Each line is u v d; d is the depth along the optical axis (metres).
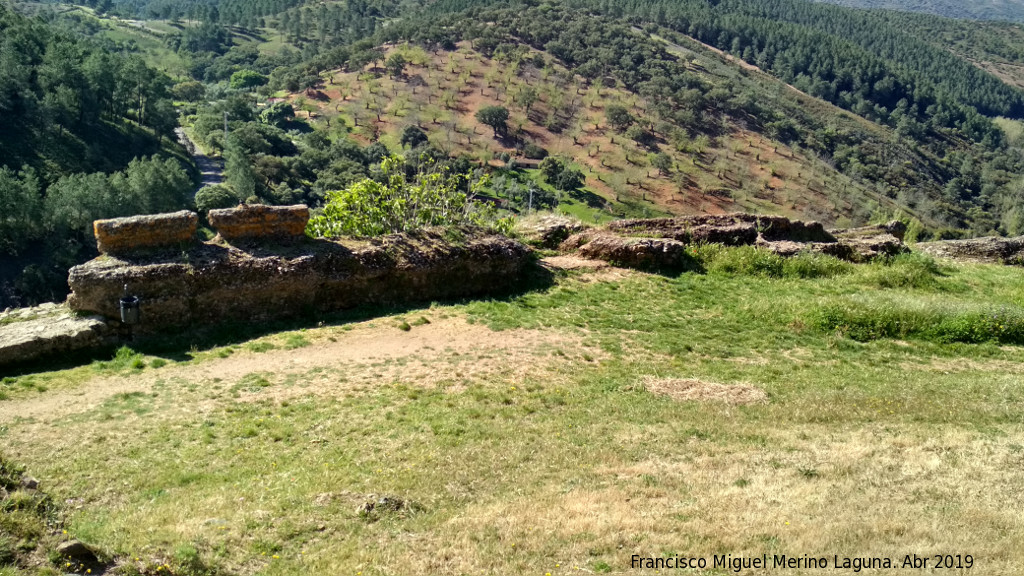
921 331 18.77
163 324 15.56
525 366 14.88
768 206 127.81
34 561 7.04
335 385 13.43
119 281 15.08
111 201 71.00
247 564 7.74
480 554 7.88
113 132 97.69
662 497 9.30
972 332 18.62
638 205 122.00
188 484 9.74
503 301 19.23
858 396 13.81
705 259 23.94
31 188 66.69
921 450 10.88
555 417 12.44
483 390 13.48
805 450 10.96
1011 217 132.62
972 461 10.41
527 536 8.26
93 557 7.37
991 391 14.36
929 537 8.06
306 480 9.77
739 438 11.55
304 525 8.55
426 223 24.53
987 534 8.15
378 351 15.34
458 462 10.45
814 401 13.45
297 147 121.38
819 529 8.26
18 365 13.72
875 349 17.72
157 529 8.22
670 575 7.33
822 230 29.06
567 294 20.19
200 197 79.25
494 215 27.22
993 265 28.45
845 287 22.73
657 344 16.86
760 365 15.95
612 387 14.04
